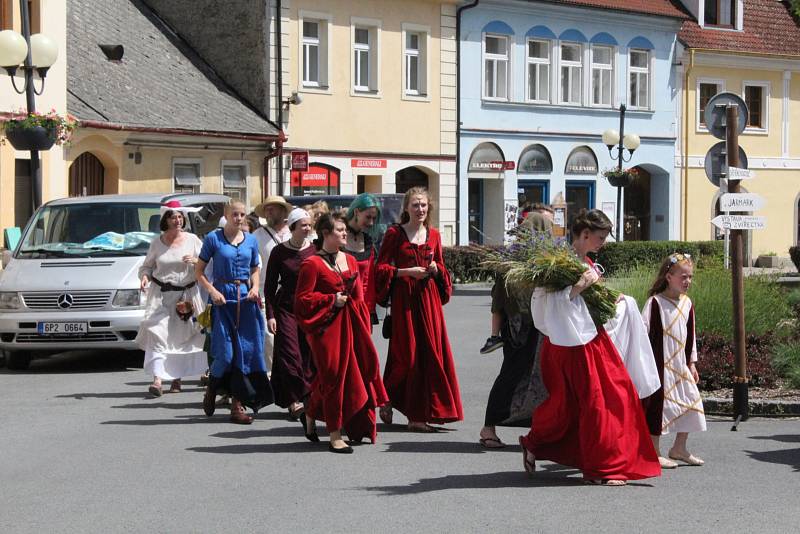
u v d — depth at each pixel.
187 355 14.21
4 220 25.33
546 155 44.31
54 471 9.73
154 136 32.62
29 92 20.39
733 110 13.13
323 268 10.60
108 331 16.39
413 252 11.48
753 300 16.03
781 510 8.37
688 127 48.75
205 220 18.50
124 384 15.24
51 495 8.85
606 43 45.84
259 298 12.30
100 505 8.52
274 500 8.65
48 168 27.44
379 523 7.95
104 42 35.34
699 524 7.94
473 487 9.09
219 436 11.45
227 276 12.18
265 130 36.53
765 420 12.84
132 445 10.93
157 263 14.20
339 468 9.84
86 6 36.53
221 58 38.38
